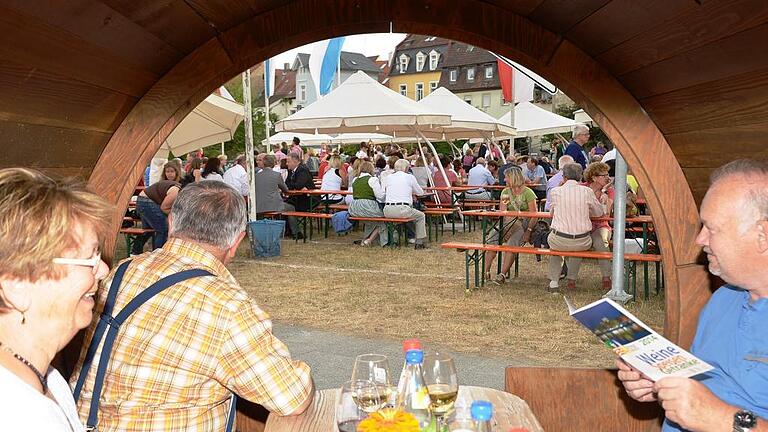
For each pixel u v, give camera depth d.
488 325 6.73
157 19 2.53
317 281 9.03
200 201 2.48
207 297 2.34
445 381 2.18
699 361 2.21
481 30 3.06
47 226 1.36
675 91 2.78
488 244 8.77
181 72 3.05
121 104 2.96
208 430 2.38
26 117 2.36
